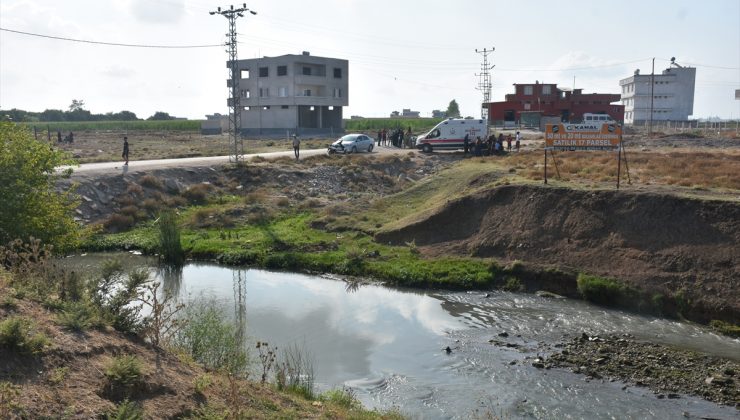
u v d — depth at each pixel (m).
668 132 81.75
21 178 19.47
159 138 94.12
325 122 103.88
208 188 39.00
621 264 21.22
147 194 35.94
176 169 40.31
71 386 7.57
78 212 31.36
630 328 17.78
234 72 45.59
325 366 14.98
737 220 20.38
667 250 20.84
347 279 23.67
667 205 22.27
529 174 32.47
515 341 16.83
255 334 17.30
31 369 7.57
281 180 42.38
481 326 18.16
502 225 25.72
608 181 29.17
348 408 11.29
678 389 13.41
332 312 19.53
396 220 30.64
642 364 14.91
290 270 25.16
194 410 8.20
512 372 14.55
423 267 23.69
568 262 22.39
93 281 11.07
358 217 32.22
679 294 19.03
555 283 21.77
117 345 9.20
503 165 40.00
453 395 13.33
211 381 9.45
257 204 36.34
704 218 21.08
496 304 20.38
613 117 105.06
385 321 18.66
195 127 136.38
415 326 18.19
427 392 13.49
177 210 35.09
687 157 40.94
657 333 17.34
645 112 133.88
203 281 23.41
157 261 26.52
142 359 9.23
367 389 13.66
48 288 10.52
